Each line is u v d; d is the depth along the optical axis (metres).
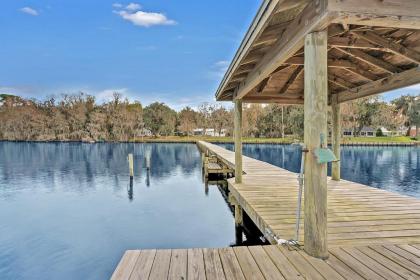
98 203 8.19
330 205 4.07
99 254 4.83
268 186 5.79
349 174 12.40
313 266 2.18
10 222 6.53
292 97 6.10
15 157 21.58
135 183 11.25
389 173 12.62
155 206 7.85
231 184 6.02
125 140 43.88
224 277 2.03
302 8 2.43
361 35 3.20
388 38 3.35
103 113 44.50
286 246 2.60
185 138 45.50
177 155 23.41
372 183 10.38
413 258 2.32
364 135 39.88
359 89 5.10
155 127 48.38
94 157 21.50
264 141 34.59
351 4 1.97
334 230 3.02
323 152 2.24
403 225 3.19
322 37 2.25
